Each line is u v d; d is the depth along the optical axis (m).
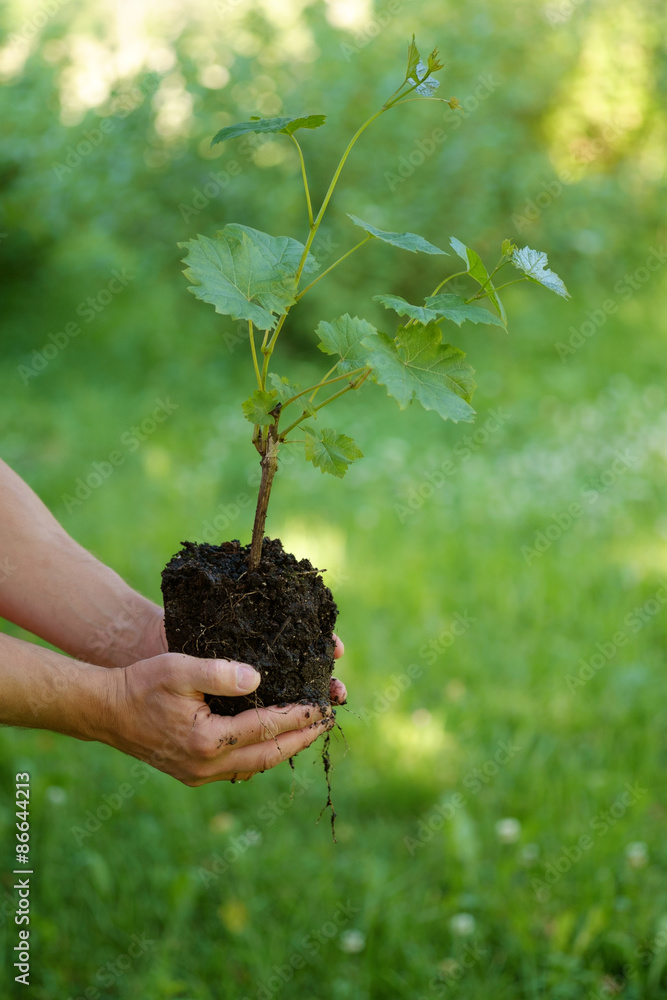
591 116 7.35
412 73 1.03
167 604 1.24
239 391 5.58
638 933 2.05
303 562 1.31
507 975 2.00
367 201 5.89
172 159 6.03
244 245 1.12
